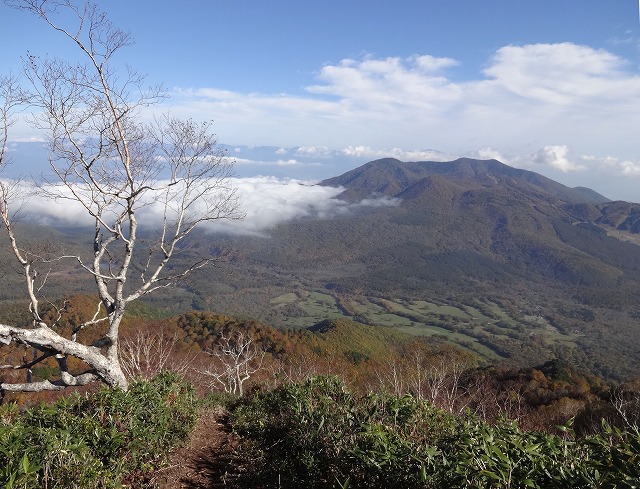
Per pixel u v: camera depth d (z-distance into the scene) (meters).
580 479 2.51
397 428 4.32
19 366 6.29
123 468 4.26
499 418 4.07
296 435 5.17
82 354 6.18
